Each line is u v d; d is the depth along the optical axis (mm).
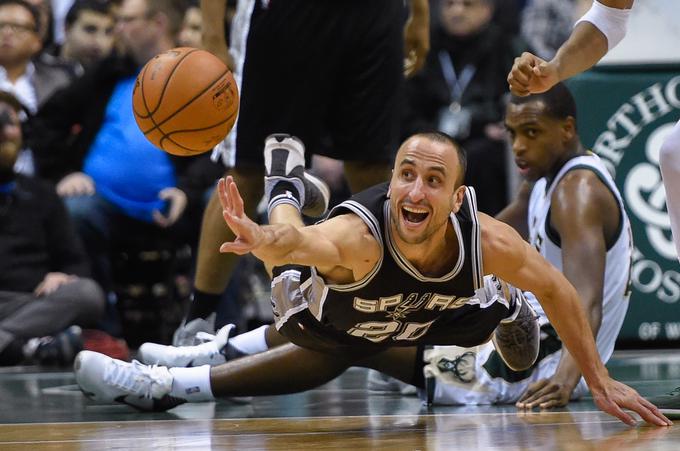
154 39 20469
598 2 9477
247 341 12109
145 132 9625
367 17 12945
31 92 21000
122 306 20484
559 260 12078
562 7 21672
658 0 18312
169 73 9422
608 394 9102
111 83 20562
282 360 10945
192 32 20812
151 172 20172
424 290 8398
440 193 7910
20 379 15656
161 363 12070
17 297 18828
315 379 11070
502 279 8789
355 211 8125
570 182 11859
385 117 13242
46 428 9938
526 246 8688
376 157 13250
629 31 18328
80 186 20156
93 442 8773
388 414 10766
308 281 8852
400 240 8102
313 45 12836
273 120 12930
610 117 18266
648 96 18266
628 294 12352
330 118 13312
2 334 18438
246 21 12883
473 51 21359
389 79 13188
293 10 12750
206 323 13375
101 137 20344
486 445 8047
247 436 9031
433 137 8016
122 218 20219
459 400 11578
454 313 9141
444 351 11641
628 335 18219
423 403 11789
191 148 9602
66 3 22438
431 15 21625
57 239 19422
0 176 18953
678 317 18172
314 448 8109
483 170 20922
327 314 8719
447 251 8312
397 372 11703
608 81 18266
